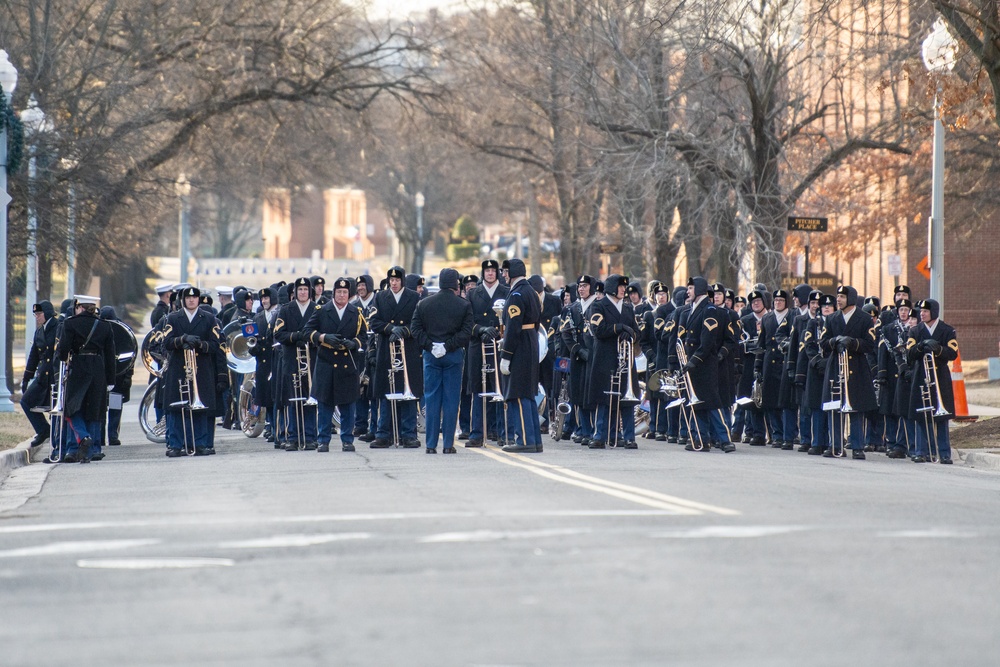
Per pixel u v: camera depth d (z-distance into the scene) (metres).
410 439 69.38
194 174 178.75
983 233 149.62
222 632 25.38
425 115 160.75
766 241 108.81
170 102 144.62
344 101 153.88
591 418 72.94
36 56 113.25
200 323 66.31
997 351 150.12
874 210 139.12
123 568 32.25
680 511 39.72
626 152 113.06
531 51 132.00
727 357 72.06
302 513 40.88
